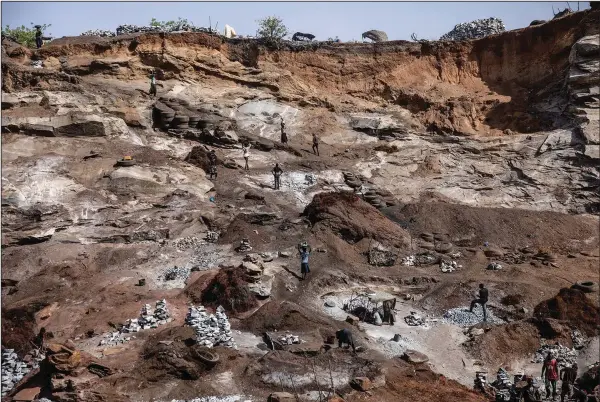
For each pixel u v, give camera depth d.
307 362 18.73
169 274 25.12
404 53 49.75
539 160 40.34
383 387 18.11
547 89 45.81
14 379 17.72
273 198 34.28
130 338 19.98
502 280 27.38
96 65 41.53
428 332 23.20
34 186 29.00
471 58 50.38
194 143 38.94
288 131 43.38
